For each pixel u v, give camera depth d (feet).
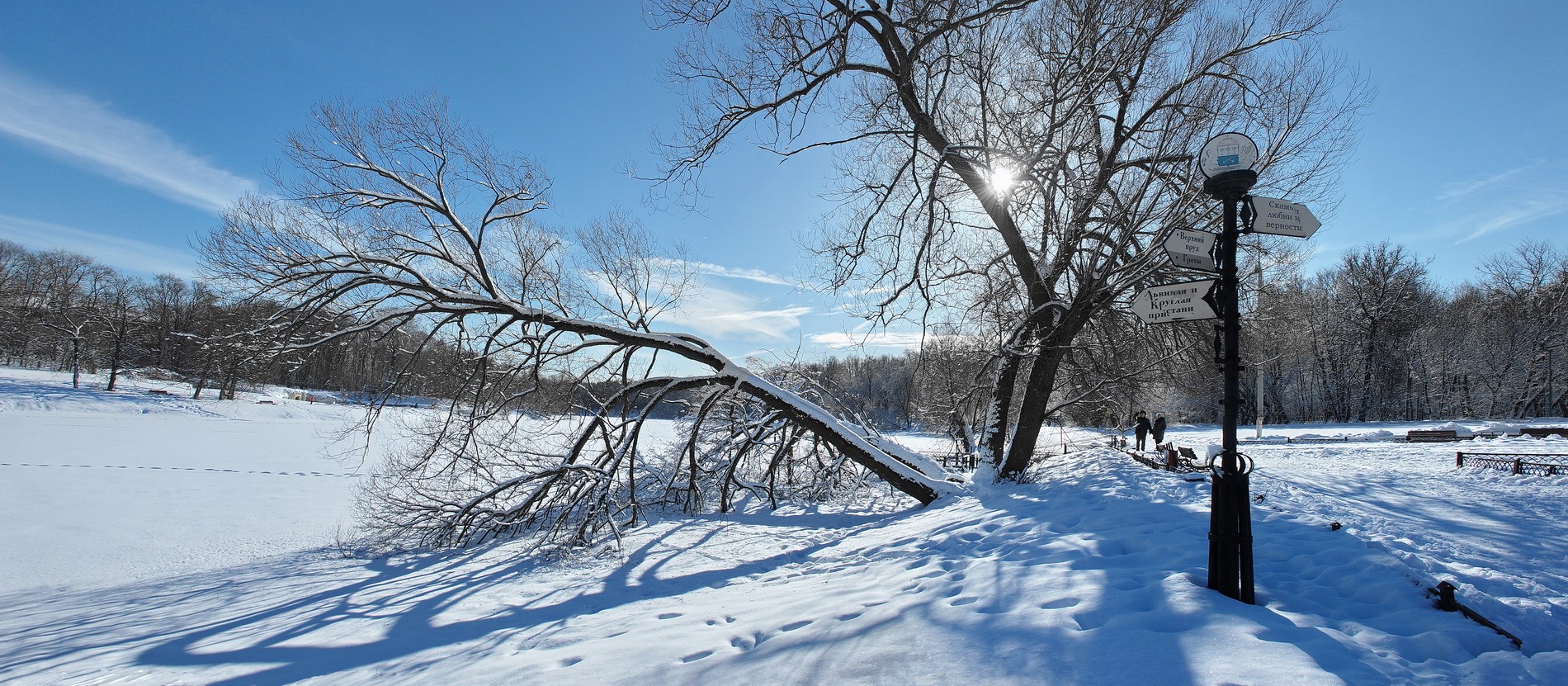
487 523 41.98
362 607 28.71
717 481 49.55
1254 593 15.26
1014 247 42.96
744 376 42.16
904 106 43.29
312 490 75.72
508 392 43.09
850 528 37.01
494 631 22.61
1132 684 11.07
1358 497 38.68
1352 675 11.10
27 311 228.84
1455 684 11.14
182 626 28.35
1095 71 36.52
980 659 12.89
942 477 44.24
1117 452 56.18
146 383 185.16
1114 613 14.56
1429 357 163.22
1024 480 42.55
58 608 33.96
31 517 58.75
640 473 49.32
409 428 45.65
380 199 37.37
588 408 45.60
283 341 35.73
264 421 160.35
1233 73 36.06
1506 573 20.02
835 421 42.27
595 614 22.74
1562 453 61.98
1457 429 95.86
